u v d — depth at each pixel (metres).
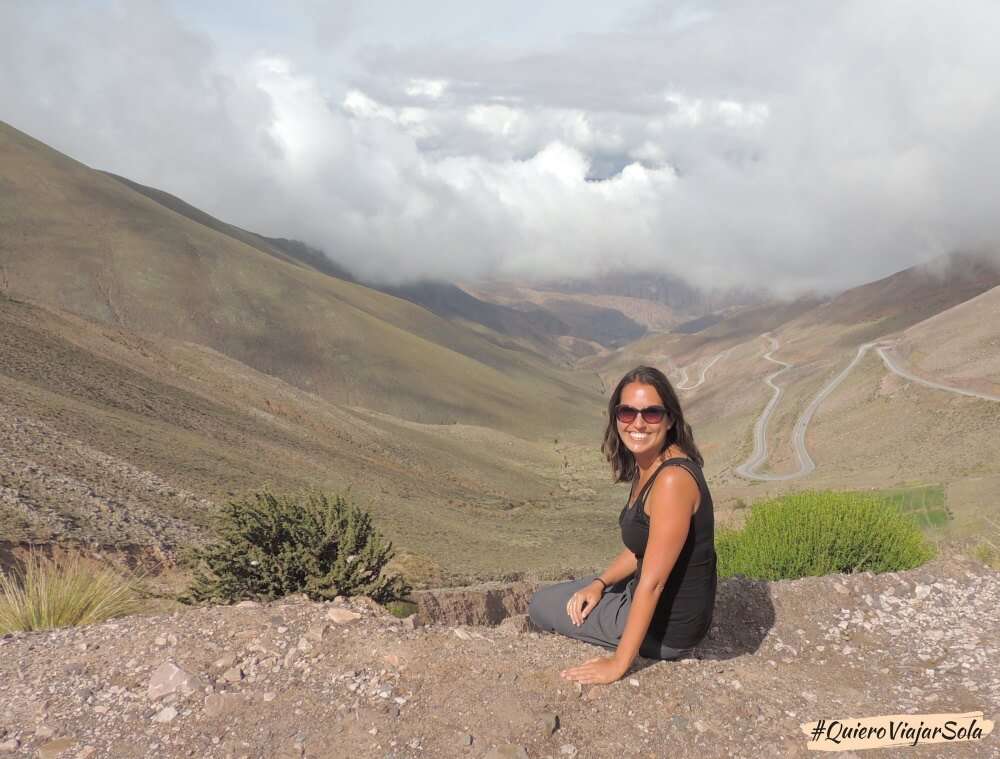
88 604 6.11
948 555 8.05
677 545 3.86
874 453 121.44
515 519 89.31
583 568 53.69
